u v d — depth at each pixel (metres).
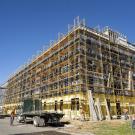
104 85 38.41
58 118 26.36
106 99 37.31
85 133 17.61
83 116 32.03
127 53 46.62
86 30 38.66
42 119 24.94
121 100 40.44
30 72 57.03
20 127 23.77
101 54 39.62
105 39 42.09
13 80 71.56
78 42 37.00
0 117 50.00
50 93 43.66
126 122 27.05
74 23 38.81
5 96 77.69
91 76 36.50
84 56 36.44
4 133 18.05
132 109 41.91
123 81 43.03
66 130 19.94
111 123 26.14
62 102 38.69
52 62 45.62
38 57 53.06
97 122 27.86
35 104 30.38
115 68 42.28
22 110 31.80
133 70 46.62
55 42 45.19
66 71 39.84
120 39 46.22
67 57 40.12
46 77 47.44
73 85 36.09
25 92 58.12
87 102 33.66
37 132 18.56
